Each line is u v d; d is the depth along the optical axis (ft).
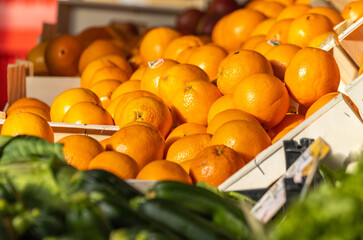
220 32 4.74
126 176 2.60
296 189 2.15
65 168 2.11
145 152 2.84
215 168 2.56
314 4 4.30
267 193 2.15
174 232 1.86
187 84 3.28
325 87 3.09
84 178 2.06
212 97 3.25
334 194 1.59
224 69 3.25
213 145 2.71
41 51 5.35
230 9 6.18
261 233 1.83
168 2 11.12
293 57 3.23
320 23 3.69
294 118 3.14
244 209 1.93
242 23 4.57
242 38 4.57
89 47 4.94
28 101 3.97
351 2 4.07
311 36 3.67
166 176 2.49
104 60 4.39
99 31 5.94
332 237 1.49
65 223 1.86
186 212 1.90
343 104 2.57
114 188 2.06
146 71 3.64
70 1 9.17
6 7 9.94
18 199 2.01
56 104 3.49
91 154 2.77
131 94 3.36
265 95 2.96
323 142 2.11
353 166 2.14
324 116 2.58
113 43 5.10
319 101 2.96
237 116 2.91
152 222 1.85
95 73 4.21
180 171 2.54
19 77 4.56
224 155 2.60
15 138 2.49
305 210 1.57
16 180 2.04
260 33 4.36
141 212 1.91
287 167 2.43
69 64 5.06
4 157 2.44
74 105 3.30
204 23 6.16
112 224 1.85
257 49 3.83
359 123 2.57
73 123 3.20
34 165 2.09
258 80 2.98
